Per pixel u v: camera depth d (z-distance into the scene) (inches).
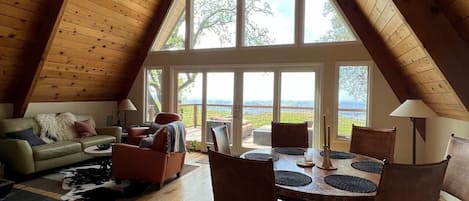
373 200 61.9
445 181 79.2
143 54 238.8
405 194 56.6
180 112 235.1
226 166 63.9
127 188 138.6
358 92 182.1
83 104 232.5
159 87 242.2
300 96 198.4
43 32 160.7
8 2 138.6
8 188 113.5
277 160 92.3
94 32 188.1
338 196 62.2
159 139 138.8
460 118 114.4
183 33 231.9
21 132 160.7
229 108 219.1
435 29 91.0
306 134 127.4
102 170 167.5
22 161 146.8
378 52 170.6
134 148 139.8
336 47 184.5
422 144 165.6
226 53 215.5
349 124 184.1
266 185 59.7
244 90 214.5
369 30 171.8
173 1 223.8
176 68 235.8
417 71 129.6
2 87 174.7
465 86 90.7
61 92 207.2
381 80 173.0
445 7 87.6
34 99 194.2
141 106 246.8
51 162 159.3
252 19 211.2
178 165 156.4
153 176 138.2
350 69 183.3
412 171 55.3
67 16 164.9
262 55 205.0
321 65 189.8
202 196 131.4
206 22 226.1
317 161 91.8
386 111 172.4
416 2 91.7
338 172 79.5
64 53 181.8
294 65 197.3
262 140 209.3
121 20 199.3
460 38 90.4
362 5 157.4
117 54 219.9
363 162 90.7
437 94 120.6
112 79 236.7
